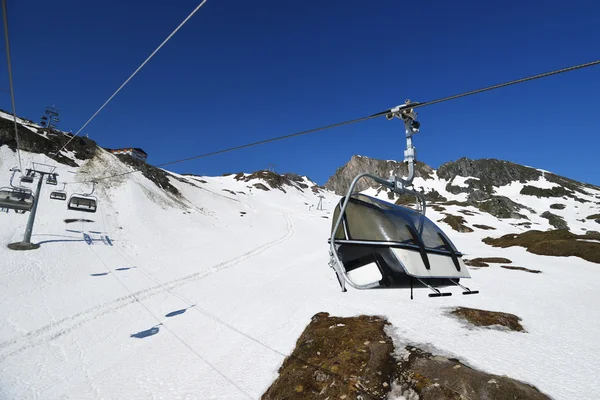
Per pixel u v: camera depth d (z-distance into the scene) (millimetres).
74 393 11336
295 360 12430
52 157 54688
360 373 10242
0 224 32375
